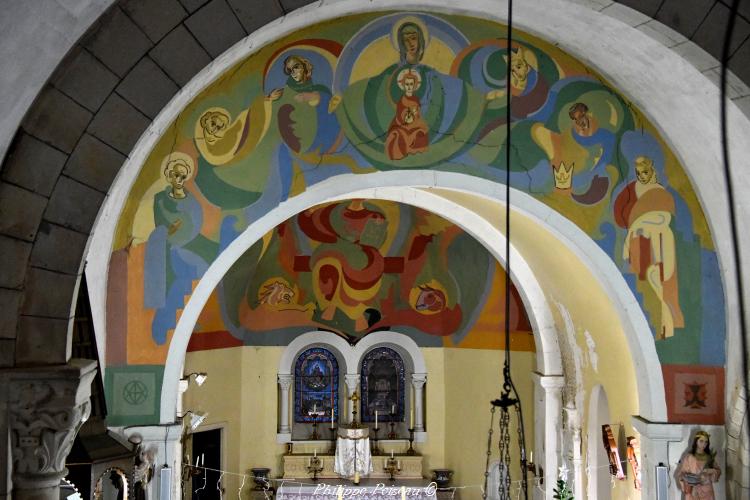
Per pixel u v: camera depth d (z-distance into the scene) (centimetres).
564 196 1431
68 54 968
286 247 2305
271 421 2380
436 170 1413
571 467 1864
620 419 1664
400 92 1405
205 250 1386
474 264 2200
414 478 2373
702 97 1259
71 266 976
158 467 1374
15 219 959
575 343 1838
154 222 1375
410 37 1393
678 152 1423
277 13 1067
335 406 2450
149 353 1379
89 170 986
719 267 1442
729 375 1431
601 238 1439
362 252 2352
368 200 2241
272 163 1391
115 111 997
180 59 1025
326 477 2370
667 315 1448
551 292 1858
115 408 1368
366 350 2431
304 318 2394
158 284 1380
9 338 951
